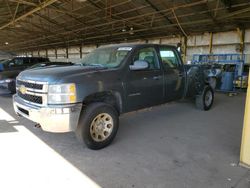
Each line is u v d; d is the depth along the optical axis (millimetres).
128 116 5148
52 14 14008
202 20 10555
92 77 3197
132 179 2504
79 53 23859
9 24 14695
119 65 3639
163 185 2391
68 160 2932
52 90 2896
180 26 11586
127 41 18516
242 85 9305
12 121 4566
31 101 3186
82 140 3172
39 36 21484
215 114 5426
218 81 8672
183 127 4375
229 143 3561
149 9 10875
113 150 3271
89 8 11750
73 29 16719
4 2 11430
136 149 3311
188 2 9383
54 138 3676
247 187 2359
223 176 2570
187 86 5086
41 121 2963
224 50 12281
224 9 9312
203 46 13258
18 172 2605
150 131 4125
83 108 3188
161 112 5582
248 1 8602
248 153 2734
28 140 3576
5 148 3260
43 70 3367
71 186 2357
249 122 2670
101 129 3311
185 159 2998
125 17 12406
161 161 2936
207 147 3396
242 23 10688
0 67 10336
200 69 5555
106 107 3309
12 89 7258
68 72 3125
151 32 14836
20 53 38781
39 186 2344
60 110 2883
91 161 2916
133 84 3734
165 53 4520
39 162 2857
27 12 12023
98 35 17391
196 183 2432
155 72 4152
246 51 11242
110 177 2541
